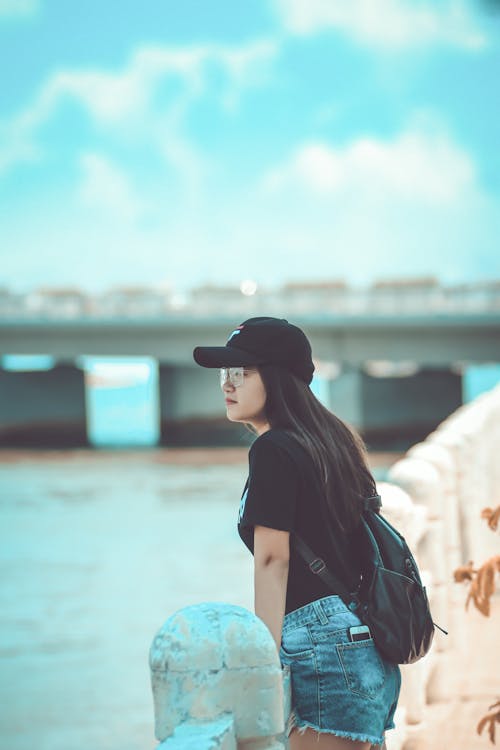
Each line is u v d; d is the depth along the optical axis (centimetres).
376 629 222
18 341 3803
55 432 4522
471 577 303
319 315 3475
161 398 4597
